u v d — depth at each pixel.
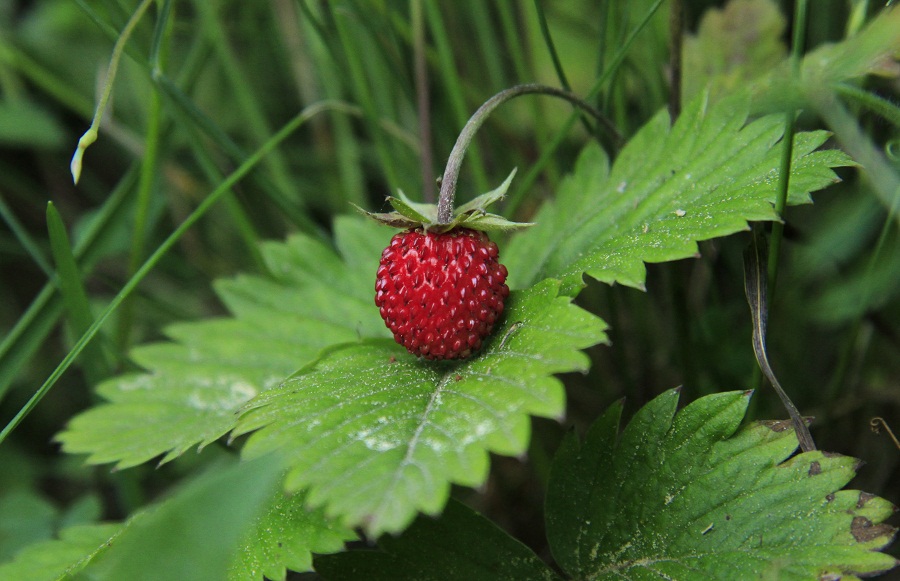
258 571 0.15
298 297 0.19
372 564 0.15
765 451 0.15
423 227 0.15
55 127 0.26
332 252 0.19
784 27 0.19
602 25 0.18
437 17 0.19
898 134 0.16
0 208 0.19
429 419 0.14
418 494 0.13
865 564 0.14
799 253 0.20
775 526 0.14
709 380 0.20
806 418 0.15
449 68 0.20
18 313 0.27
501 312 0.15
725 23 0.19
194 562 0.12
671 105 0.18
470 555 0.15
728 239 0.20
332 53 0.20
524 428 0.13
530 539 0.20
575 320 0.14
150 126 0.19
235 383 0.18
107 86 0.16
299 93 0.27
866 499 0.14
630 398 0.19
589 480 0.15
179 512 0.12
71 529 0.17
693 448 0.15
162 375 0.18
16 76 0.27
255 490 0.12
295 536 0.15
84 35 0.29
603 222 0.16
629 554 0.15
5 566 0.16
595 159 0.18
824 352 0.20
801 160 0.15
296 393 0.15
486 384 0.14
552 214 0.18
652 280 0.21
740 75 0.19
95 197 0.28
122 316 0.20
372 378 0.15
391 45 0.21
